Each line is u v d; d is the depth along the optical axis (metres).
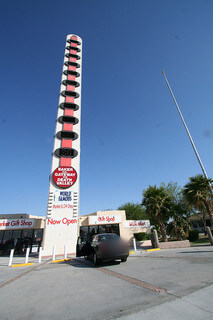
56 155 19.52
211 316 2.67
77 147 20.80
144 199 20.36
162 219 19.80
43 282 5.75
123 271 6.55
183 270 5.93
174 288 4.09
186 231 19.02
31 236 21.88
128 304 3.39
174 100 19.88
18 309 3.57
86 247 9.60
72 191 18.39
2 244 20.48
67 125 21.55
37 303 3.86
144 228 24.25
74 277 6.19
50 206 17.30
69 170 19.25
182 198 23.16
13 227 20.84
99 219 22.34
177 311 2.93
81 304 3.61
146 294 3.86
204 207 18.02
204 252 10.02
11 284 5.75
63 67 26.09
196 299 3.34
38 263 11.03
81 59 28.47
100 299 3.81
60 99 23.06
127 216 34.34
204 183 17.23
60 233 16.59
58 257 13.83
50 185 18.14
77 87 24.94
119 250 8.16
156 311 2.98
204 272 5.40
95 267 7.91
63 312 3.27
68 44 29.58
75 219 17.42
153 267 6.87
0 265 10.98
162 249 14.17
